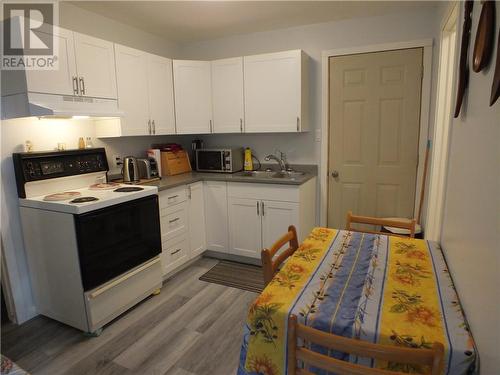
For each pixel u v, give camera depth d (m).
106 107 2.57
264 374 1.16
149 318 2.38
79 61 2.40
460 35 1.65
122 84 2.75
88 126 2.83
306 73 3.25
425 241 1.78
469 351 0.92
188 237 3.14
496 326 0.77
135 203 2.43
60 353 2.03
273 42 3.44
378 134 3.18
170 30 3.36
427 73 2.93
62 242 2.13
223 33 3.50
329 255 1.60
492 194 0.89
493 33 0.99
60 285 2.22
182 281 2.94
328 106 3.32
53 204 2.12
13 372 1.25
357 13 2.96
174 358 1.97
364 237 1.85
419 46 2.92
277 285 1.31
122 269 2.36
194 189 3.20
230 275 3.04
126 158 2.92
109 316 2.28
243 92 3.31
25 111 2.13
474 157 1.15
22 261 2.35
